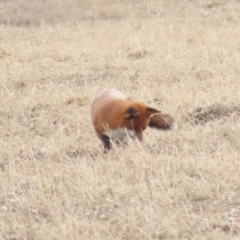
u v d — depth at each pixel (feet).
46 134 112.47
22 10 232.94
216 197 78.18
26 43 183.01
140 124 93.09
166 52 160.97
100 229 70.59
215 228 70.54
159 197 77.66
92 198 78.07
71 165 91.35
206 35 174.60
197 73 142.31
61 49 171.53
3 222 73.56
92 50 168.55
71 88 137.49
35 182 84.84
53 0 236.84
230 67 143.64
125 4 226.58
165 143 100.12
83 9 227.81
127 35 182.09
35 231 70.59
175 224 70.74
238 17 197.88
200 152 92.94
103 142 97.35
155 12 215.31
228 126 103.71
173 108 117.29
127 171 87.04
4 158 98.53
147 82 137.08
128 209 74.64
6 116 121.39
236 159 88.74
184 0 222.28
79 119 115.14
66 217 73.72
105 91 101.50
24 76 148.36
